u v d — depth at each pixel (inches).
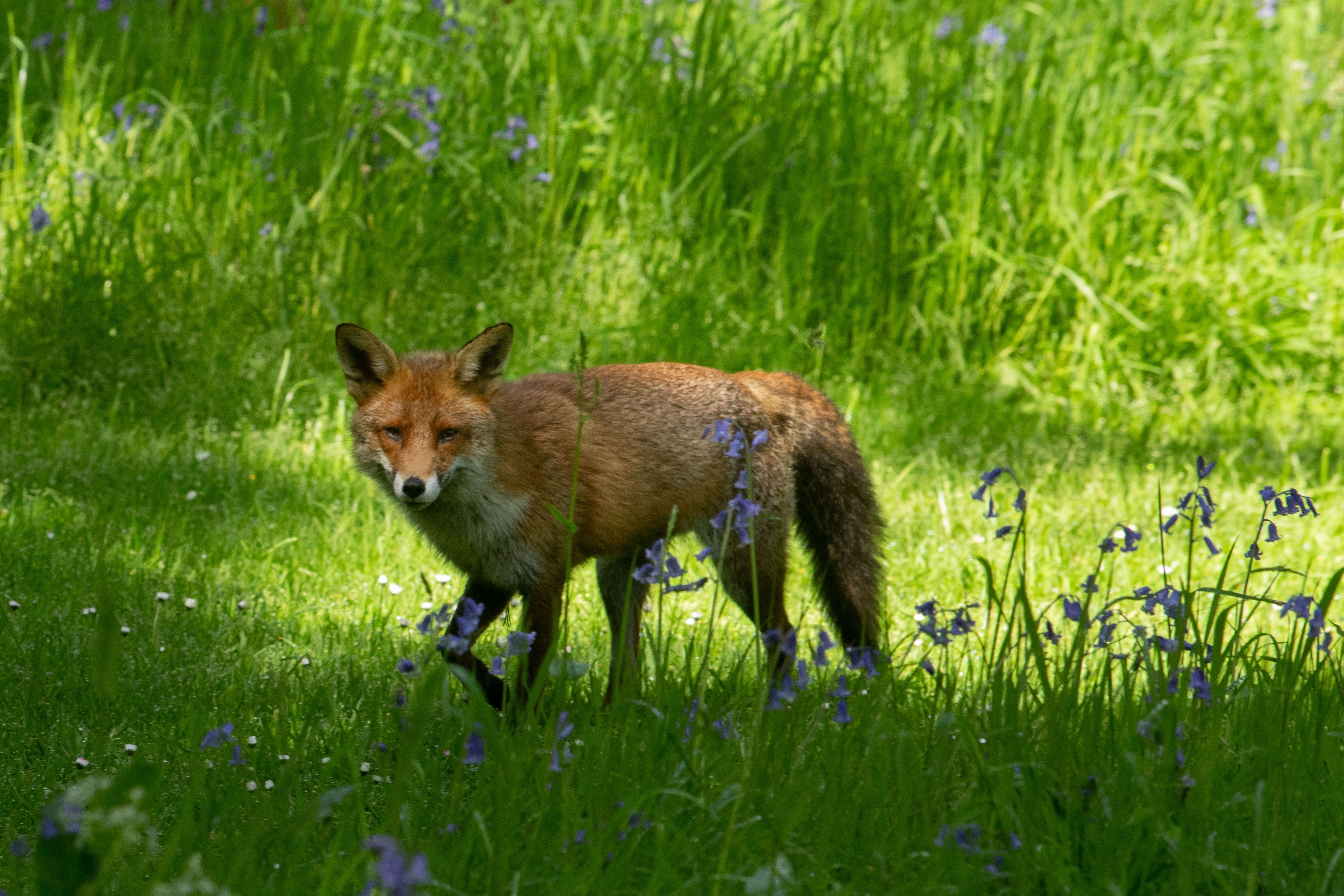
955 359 611.5
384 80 617.0
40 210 532.1
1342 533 453.4
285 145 595.2
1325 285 666.8
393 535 412.2
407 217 585.0
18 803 243.4
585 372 341.4
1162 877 210.8
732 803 214.7
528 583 319.6
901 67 703.7
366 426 315.6
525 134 611.2
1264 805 221.3
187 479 445.4
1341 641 272.5
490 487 310.2
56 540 381.1
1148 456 536.4
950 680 251.9
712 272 595.8
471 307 568.1
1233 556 425.1
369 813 238.5
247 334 538.6
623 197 612.7
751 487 343.0
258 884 197.3
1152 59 727.1
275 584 373.4
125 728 276.8
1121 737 239.3
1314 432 581.0
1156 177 673.6
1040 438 546.3
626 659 306.7
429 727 278.4
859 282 608.4
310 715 266.2
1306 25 852.0
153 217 563.2
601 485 322.3
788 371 483.5
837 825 218.7
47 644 309.6
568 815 210.5
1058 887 201.0
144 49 632.4
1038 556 416.8
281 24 665.6
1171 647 232.7
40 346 520.1
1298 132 752.3
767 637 223.9
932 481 493.4
